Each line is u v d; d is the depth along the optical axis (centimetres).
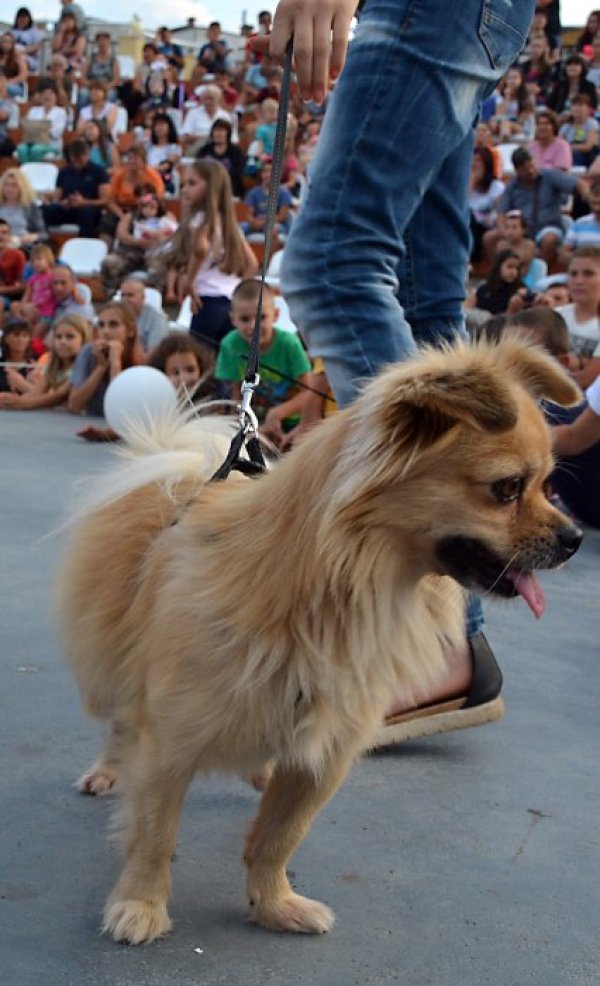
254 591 230
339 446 230
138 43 2689
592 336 786
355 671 234
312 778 246
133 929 231
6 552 497
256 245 1375
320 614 229
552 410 616
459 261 348
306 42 301
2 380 996
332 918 245
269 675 229
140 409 727
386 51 296
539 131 1388
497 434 232
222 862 271
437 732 338
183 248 937
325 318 308
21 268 1345
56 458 700
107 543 287
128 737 262
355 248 304
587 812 304
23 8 2362
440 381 224
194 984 217
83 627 286
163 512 279
